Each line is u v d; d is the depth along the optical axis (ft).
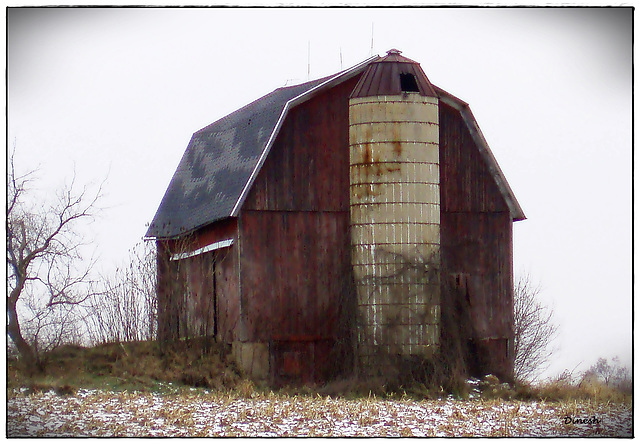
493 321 168.45
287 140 162.40
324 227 162.71
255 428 125.70
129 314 176.96
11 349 171.83
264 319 159.63
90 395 145.18
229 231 162.81
